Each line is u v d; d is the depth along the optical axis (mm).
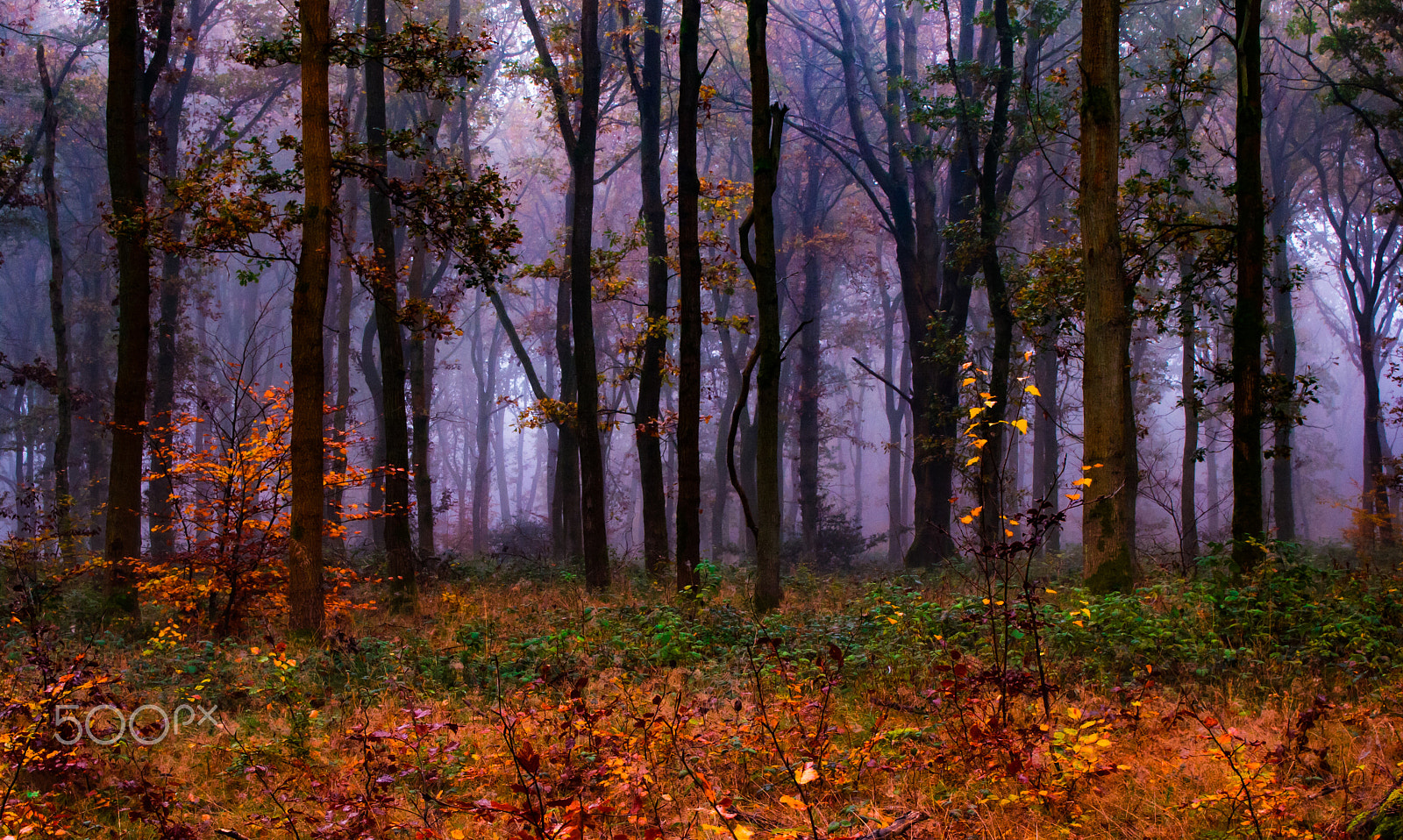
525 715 5988
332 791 4676
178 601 10656
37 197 19906
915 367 23672
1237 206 11891
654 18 19234
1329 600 8062
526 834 3674
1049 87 21797
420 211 12008
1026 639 6570
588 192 16141
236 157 11344
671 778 4859
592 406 15773
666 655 7930
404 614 12812
